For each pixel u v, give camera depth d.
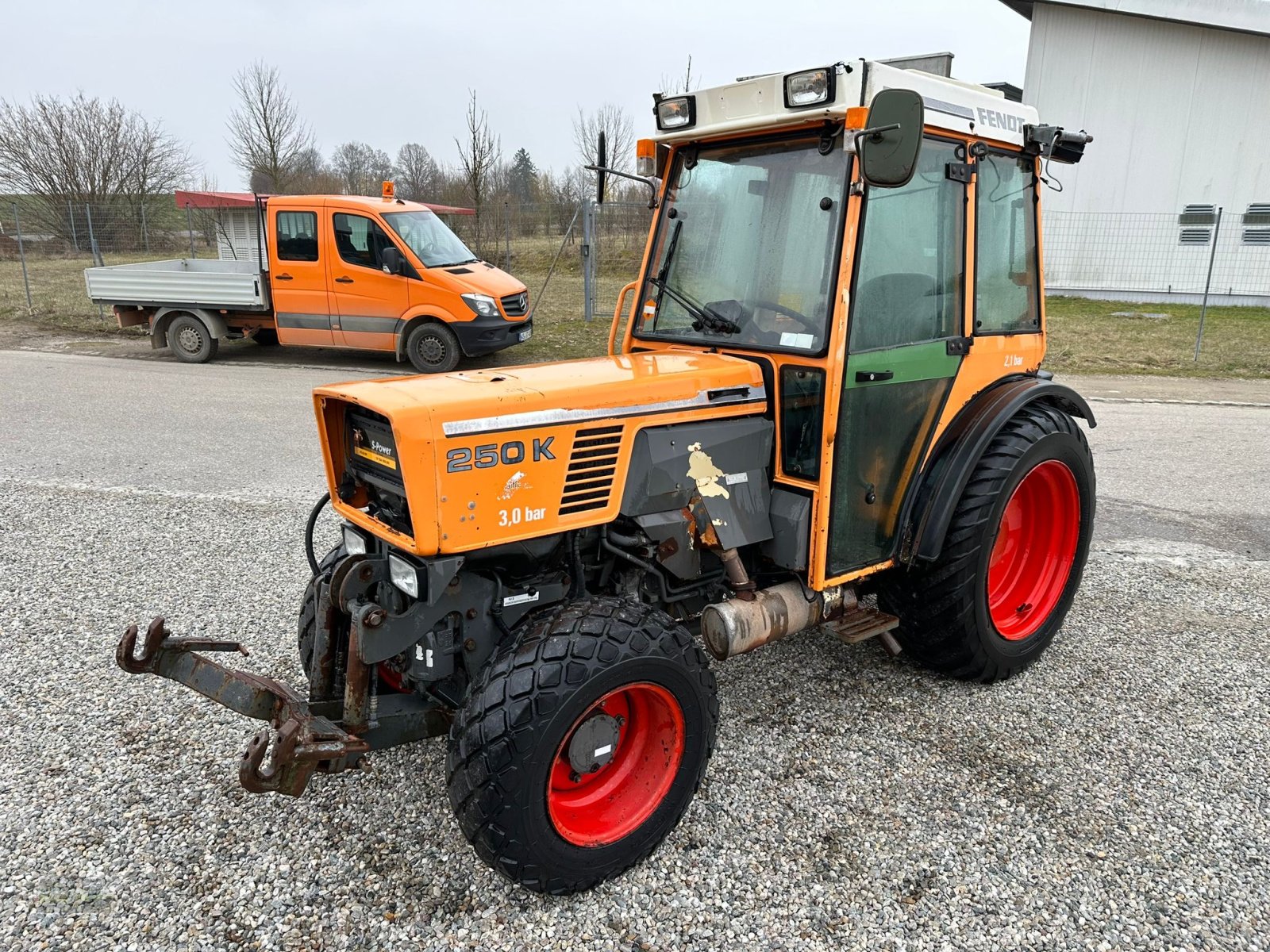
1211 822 2.84
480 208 18.09
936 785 3.02
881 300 3.02
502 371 2.92
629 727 2.73
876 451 3.14
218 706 3.44
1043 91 17.22
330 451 2.90
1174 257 17.25
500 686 2.37
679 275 3.38
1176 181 16.94
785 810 2.88
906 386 3.18
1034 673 3.79
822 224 2.93
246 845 2.70
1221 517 5.84
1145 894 2.53
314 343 10.80
